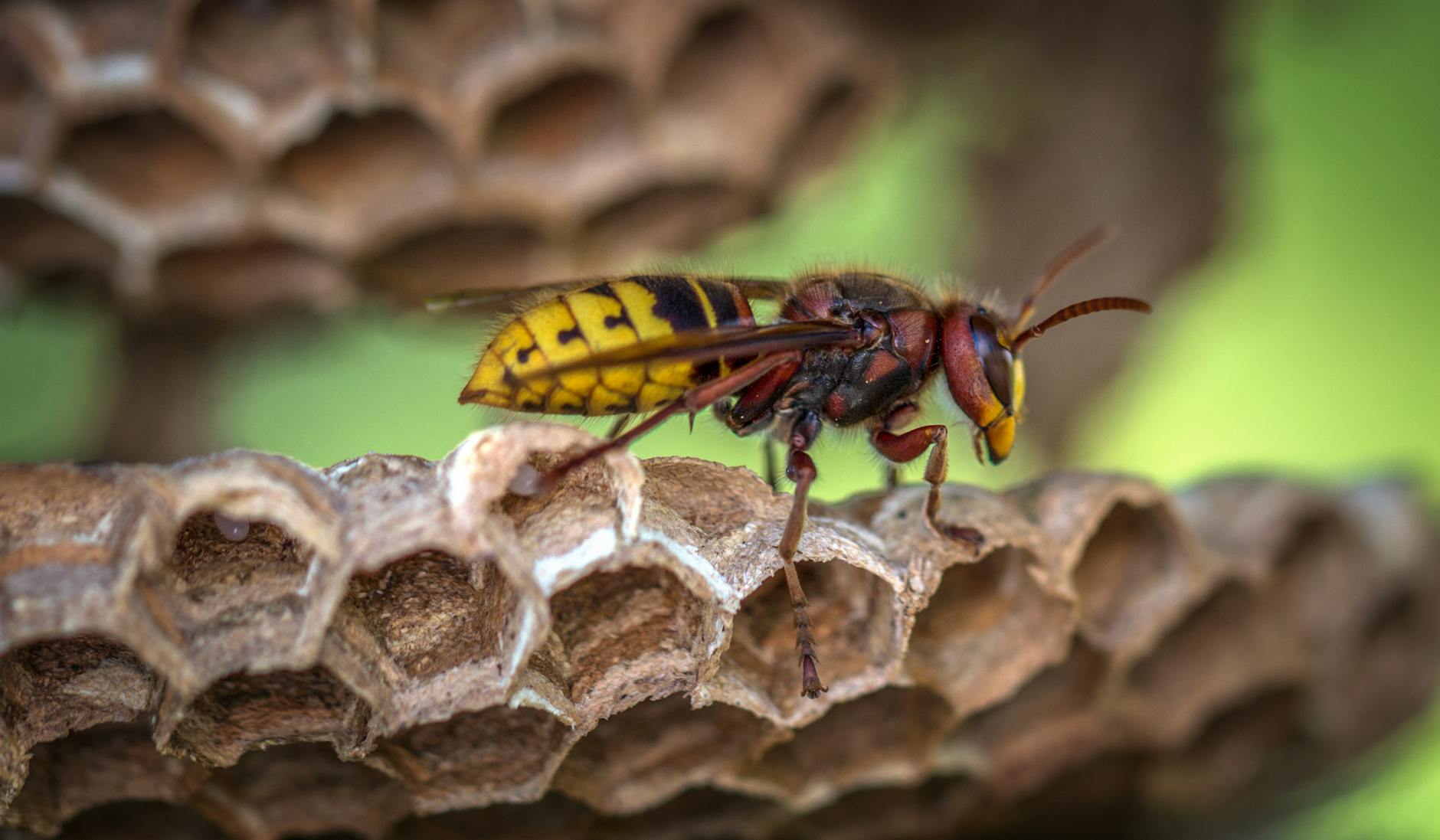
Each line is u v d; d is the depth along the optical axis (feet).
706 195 0.67
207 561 0.49
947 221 0.73
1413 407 0.72
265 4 0.61
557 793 0.52
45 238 0.64
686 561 0.50
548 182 0.65
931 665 0.52
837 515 0.52
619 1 0.63
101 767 0.50
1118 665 0.54
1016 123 0.69
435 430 0.75
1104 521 0.53
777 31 0.65
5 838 0.51
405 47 0.62
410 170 0.64
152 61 0.60
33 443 0.71
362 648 0.49
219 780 0.51
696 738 0.52
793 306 0.55
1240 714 0.58
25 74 0.61
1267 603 0.57
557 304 0.52
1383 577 0.59
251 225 0.63
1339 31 0.68
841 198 0.73
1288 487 0.57
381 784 0.51
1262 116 0.68
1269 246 0.72
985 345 0.55
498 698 0.49
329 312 0.68
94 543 0.47
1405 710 0.61
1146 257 0.69
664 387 0.53
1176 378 0.74
